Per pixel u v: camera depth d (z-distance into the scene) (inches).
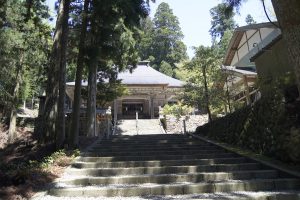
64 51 458.6
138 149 431.5
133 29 609.0
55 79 500.7
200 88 607.8
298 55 151.6
